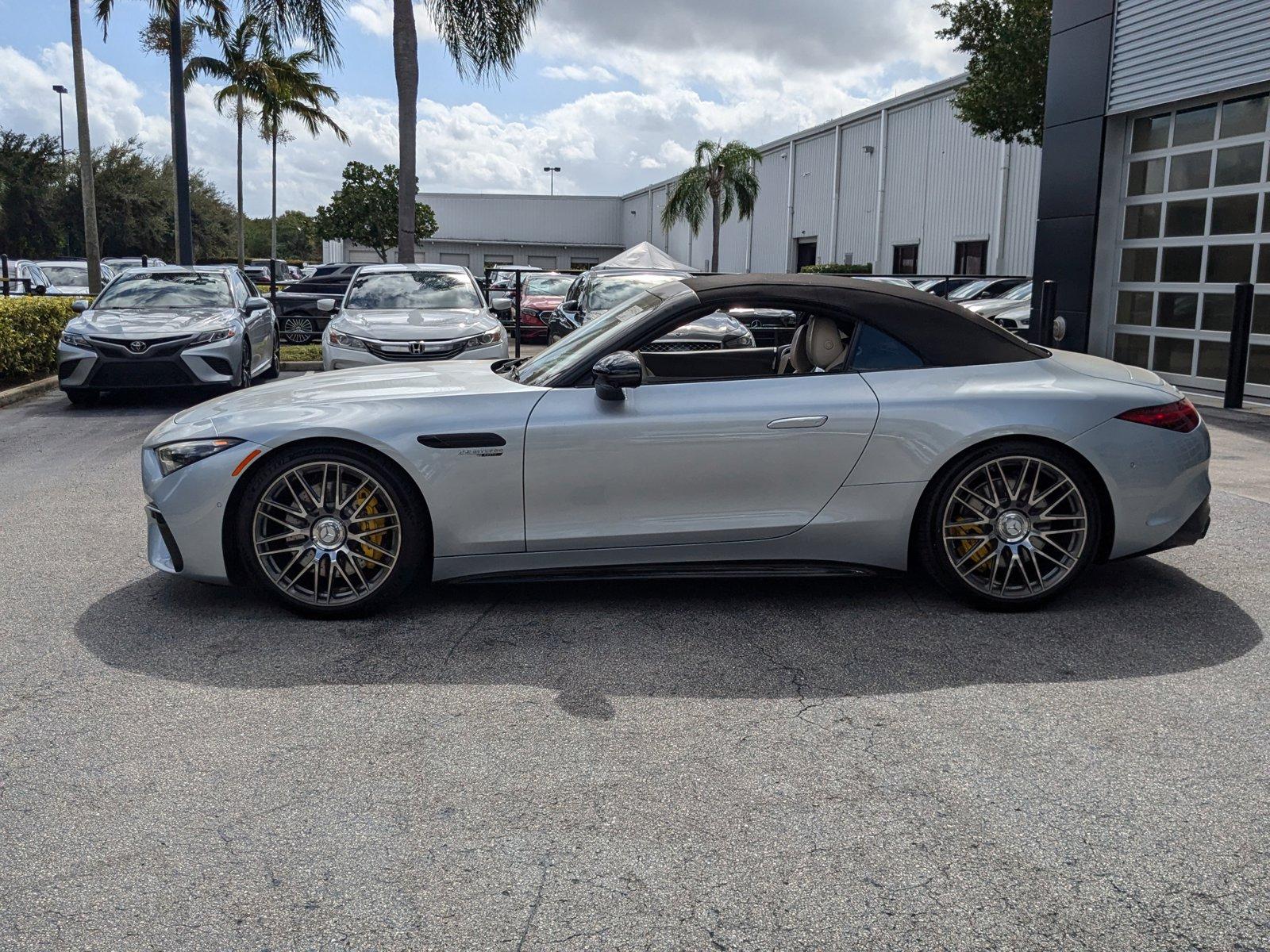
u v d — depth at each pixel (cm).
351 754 288
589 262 6412
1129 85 1108
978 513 397
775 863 232
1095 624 388
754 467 393
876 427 392
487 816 254
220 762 283
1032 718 308
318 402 407
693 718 311
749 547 400
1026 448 391
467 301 1083
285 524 393
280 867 232
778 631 386
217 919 213
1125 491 393
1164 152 1098
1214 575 446
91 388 1014
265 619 402
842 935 207
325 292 2128
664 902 218
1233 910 214
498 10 1609
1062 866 230
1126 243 1162
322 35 1634
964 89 1942
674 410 392
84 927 210
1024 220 2453
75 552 504
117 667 353
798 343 426
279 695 329
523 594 432
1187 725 301
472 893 222
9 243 4684
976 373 403
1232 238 1020
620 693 329
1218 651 360
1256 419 905
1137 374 428
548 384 405
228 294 1143
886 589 436
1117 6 1116
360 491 395
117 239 4916
